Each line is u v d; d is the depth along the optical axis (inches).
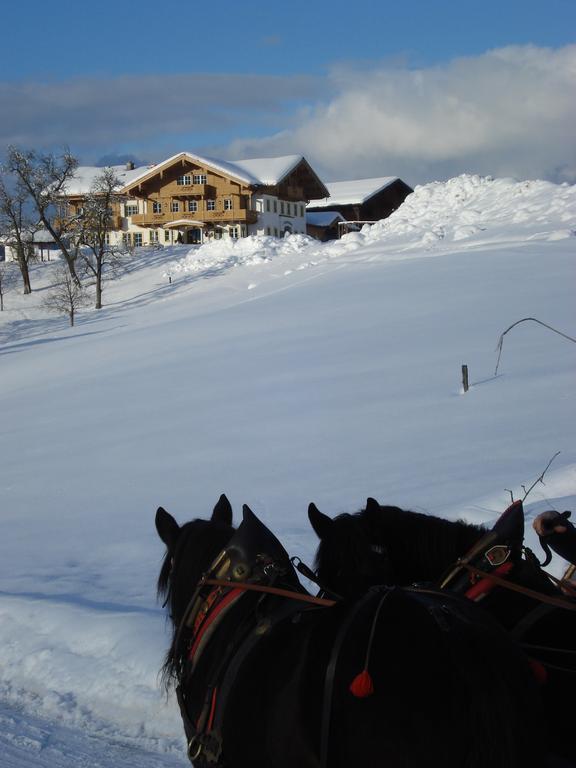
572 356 848.9
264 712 148.3
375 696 133.0
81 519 573.3
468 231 1937.7
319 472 598.2
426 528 190.2
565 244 1635.1
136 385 1122.7
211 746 162.6
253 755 149.6
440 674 133.5
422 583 169.3
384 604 144.3
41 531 555.8
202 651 176.2
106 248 3201.3
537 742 133.4
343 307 1443.2
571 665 172.4
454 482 510.0
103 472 707.4
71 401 1102.4
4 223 3129.9
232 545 183.5
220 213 3575.3
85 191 3853.3
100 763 252.7
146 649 314.2
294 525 472.7
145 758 255.0
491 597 180.2
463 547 189.5
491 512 404.2
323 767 134.5
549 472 470.0
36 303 2898.6
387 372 921.5
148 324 1926.7
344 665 138.0
